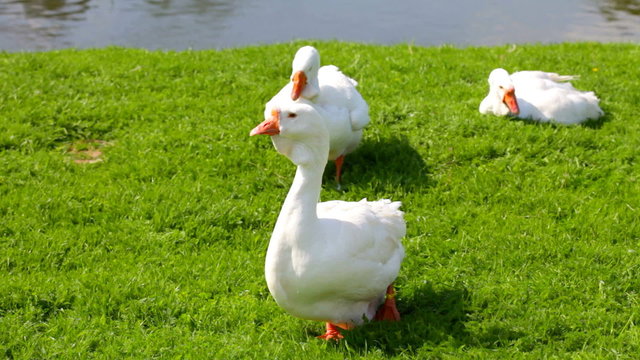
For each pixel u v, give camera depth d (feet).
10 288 13.97
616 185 16.40
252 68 22.76
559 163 17.19
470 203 16.07
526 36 30.07
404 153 17.38
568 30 30.76
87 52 25.04
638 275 14.19
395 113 18.69
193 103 19.86
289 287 12.85
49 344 13.19
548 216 15.70
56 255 14.84
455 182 16.62
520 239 14.98
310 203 12.73
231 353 12.96
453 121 18.29
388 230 13.50
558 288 13.93
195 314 13.70
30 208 15.76
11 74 21.63
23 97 19.79
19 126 18.04
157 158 17.28
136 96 20.45
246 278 14.38
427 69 22.91
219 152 17.47
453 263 14.53
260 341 13.25
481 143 17.54
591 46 26.11
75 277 14.32
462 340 13.16
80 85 21.15
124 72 22.34
